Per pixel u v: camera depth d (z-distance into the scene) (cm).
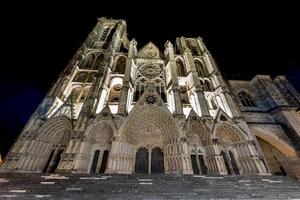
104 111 2562
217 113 2747
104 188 1515
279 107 2944
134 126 2511
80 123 2397
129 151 2284
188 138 2481
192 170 2044
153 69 3788
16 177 1681
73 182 1617
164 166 2253
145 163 2308
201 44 4650
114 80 3369
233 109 2845
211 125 2552
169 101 3088
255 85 3616
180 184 1661
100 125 2447
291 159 2525
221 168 2122
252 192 1555
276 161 2722
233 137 2567
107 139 2422
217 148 2306
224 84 3275
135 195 1404
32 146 2255
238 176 1936
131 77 3288
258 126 2809
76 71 3472
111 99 3123
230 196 1448
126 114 2606
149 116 2645
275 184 1783
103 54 4050
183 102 3222
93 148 2323
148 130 2614
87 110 2562
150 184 1631
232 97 3181
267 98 3266
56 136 2483
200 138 2544
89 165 2158
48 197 1340
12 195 1351
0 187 1469
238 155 2408
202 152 2406
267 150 2881
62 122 2552
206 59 4072
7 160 2066
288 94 3281
